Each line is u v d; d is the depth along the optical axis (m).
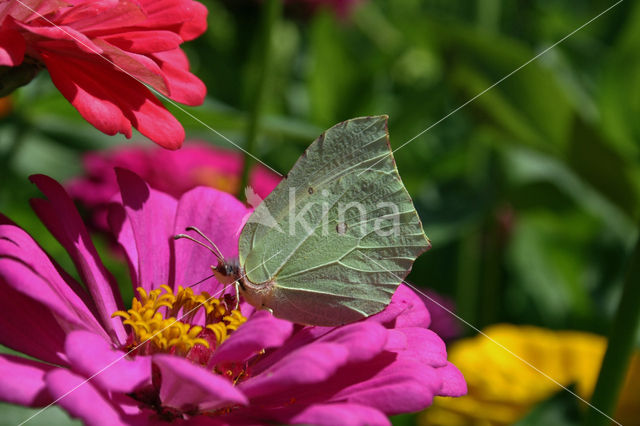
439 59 0.41
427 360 0.26
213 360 0.25
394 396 0.25
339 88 0.48
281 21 0.56
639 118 0.39
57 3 0.25
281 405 0.26
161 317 0.27
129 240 0.28
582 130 0.38
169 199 0.29
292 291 0.27
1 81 0.26
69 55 0.26
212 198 0.29
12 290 0.26
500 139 0.42
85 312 0.26
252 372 0.27
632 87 0.39
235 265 0.27
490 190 0.45
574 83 0.47
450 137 0.57
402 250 0.26
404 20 0.51
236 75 0.52
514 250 0.49
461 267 0.45
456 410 0.34
